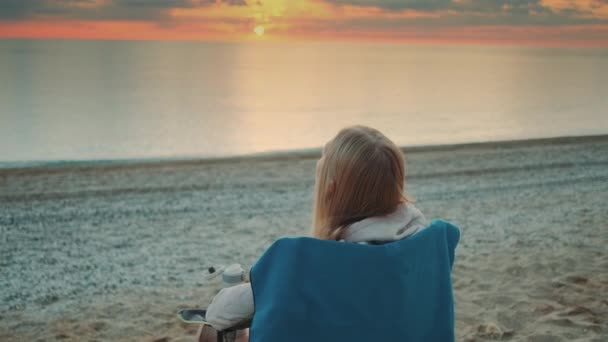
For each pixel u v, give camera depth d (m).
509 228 8.53
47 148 25.69
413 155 17.25
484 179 13.48
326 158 1.73
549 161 16.08
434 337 1.70
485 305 4.84
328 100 52.84
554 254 6.48
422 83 80.56
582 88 68.81
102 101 49.94
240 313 1.68
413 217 1.74
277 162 15.89
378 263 1.58
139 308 5.51
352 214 1.69
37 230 9.04
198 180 13.21
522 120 36.50
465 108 44.78
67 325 5.09
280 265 1.55
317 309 1.54
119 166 15.03
